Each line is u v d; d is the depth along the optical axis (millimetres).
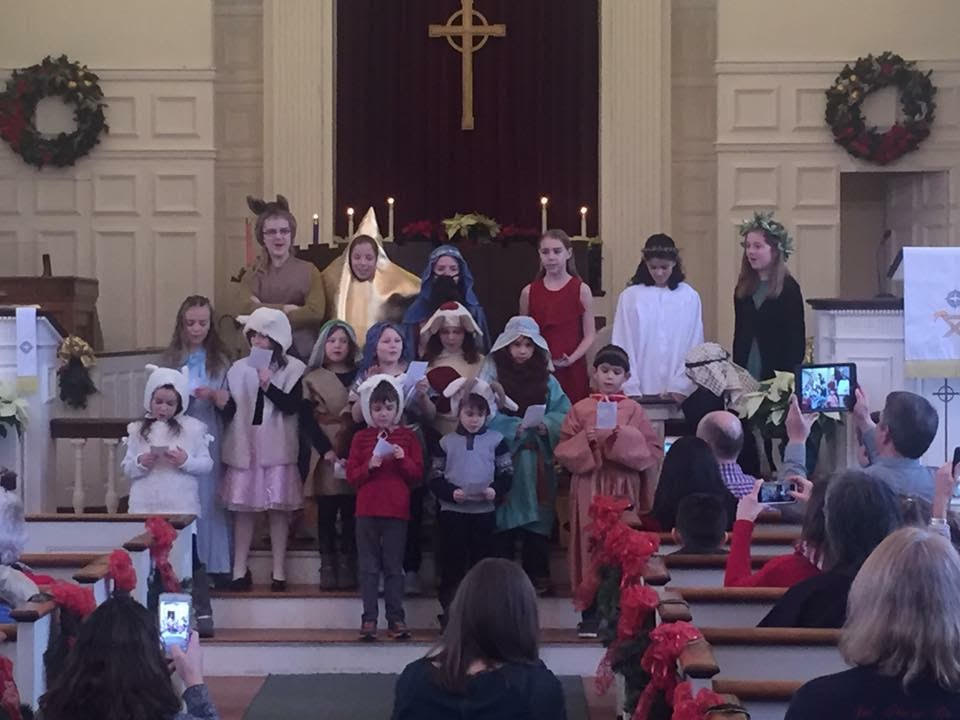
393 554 6570
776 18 10961
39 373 7281
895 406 4789
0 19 10922
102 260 11039
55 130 10867
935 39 10891
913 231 11398
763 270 7516
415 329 7211
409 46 11227
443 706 3076
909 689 2518
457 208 11266
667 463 5520
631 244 11125
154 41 11008
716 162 11109
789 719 2600
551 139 11266
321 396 6879
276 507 6879
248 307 7496
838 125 10773
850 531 3721
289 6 11078
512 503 6695
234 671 6598
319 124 11094
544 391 6805
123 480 8438
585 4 11242
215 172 11148
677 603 4008
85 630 2873
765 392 7012
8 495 4344
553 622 6879
